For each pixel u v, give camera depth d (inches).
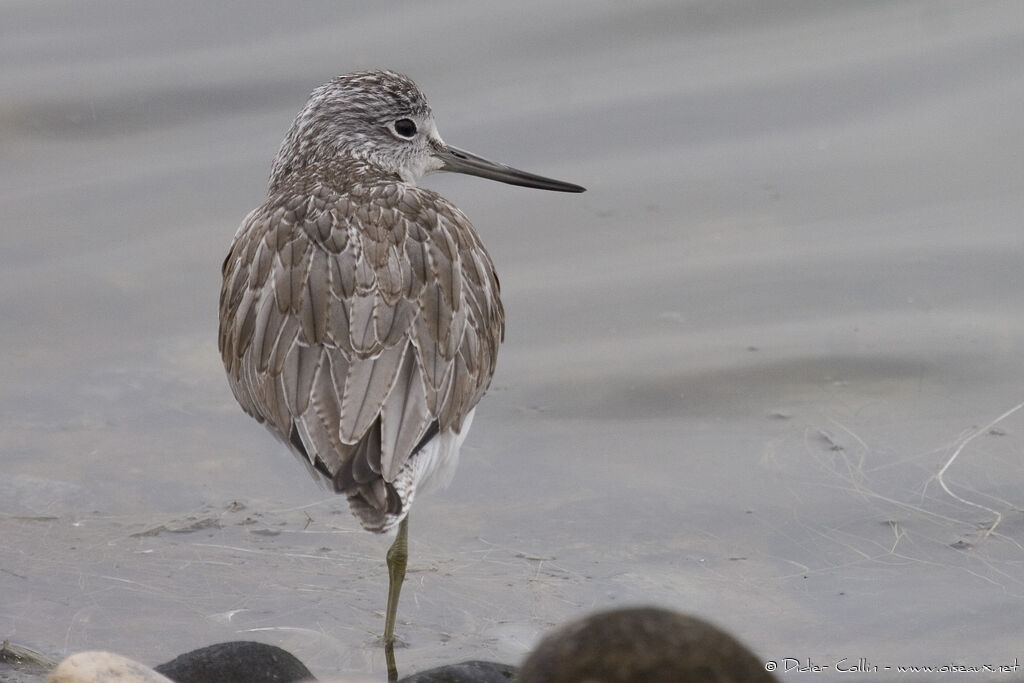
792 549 430.9
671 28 720.3
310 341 377.1
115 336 554.6
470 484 470.6
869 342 534.6
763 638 387.2
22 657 375.6
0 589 414.0
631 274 581.9
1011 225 589.0
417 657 384.8
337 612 406.9
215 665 362.3
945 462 470.6
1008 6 717.9
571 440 495.2
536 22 724.0
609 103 671.1
